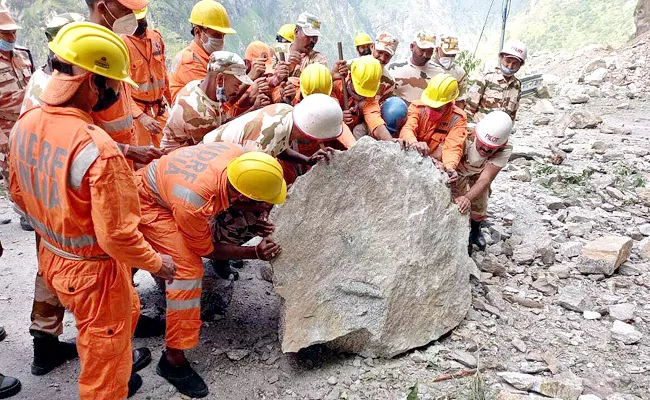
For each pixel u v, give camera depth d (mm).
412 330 3791
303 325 3553
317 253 3645
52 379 3502
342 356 3758
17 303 4340
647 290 4691
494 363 3691
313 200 3658
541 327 4148
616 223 5996
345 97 4449
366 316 3645
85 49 2357
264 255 3492
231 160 3174
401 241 3781
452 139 4516
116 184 2430
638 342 3961
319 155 3707
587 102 13523
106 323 2719
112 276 2695
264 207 3461
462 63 11070
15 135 2570
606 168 7855
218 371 3621
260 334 3996
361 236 3736
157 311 4223
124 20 3355
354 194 3754
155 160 3359
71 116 2451
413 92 5277
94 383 2791
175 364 3393
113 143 2457
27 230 5742
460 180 4891
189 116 3686
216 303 4250
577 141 9469
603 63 17031
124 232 2488
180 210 3090
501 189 6996
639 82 15250
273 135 3488
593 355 3832
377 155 3797
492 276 4867
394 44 4895
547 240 5465
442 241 4004
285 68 4488
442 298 3955
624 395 3389
